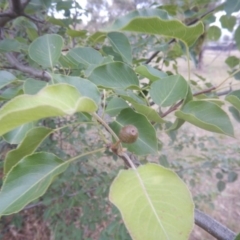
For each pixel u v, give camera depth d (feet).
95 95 0.51
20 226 1.78
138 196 0.35
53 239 1.57
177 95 0.57
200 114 0.55
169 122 1.34
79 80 0.52
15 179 0.48
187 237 0.32
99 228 1.75
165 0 1.41
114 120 0.54
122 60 0.90
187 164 1.73
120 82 0.59
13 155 0.52
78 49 0.77
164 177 0.37
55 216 1.64
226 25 1.22
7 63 1.32
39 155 0.50
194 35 0.52
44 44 0.71
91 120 0.52
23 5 1.03
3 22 1.11
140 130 0.54
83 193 1.53
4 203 0.45
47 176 0.49
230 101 0.57
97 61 0.76
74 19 1.37
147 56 1.75
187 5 1.28
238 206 2.30
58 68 0.94
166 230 0.32
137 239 0.31
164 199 0.35
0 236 1.78
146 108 0.53
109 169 1.92
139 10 0.55
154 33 0.51
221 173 1.55
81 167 1.58
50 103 0.31
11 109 0.30
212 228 0.51
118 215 1.22
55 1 1.25
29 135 0.50
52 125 1.53
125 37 0.82
